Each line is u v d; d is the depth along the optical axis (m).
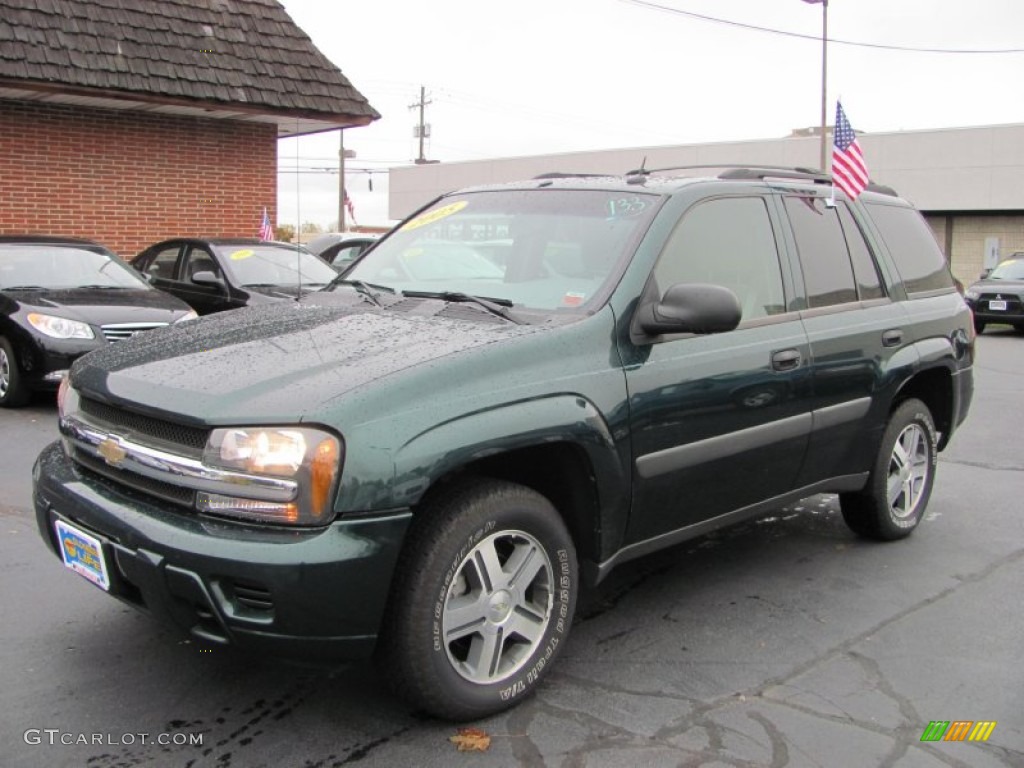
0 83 11.46
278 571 2.71
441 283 4.15
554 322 3.50
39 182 12.79
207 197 14.24
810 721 3.31
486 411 3.07
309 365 3.09
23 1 12.06
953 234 31.67
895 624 4.17
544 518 3.30
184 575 2.80
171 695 3.38
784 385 4.16
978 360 14.34
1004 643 3.99
